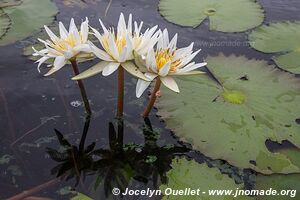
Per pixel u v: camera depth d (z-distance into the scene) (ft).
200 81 7.88
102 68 6.12
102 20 9.63
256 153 6.49
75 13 9.89
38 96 7.42
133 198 5.82
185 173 6.17
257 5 10.40
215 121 7.00
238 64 8.35
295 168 6.30
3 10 9.49
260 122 7.03
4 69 7.89
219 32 9.60
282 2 10.95
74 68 6.81
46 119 7.01
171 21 9.82
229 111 7.22
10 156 6.32
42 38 8.71
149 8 10.37
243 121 7.03
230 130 6.84
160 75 6.14
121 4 10.48
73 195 5.78
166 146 6.72
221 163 6.43
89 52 6.35
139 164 6.42
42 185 5.90
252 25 9.73
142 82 6.19
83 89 7.06
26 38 8.73
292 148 6.68
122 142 6.77
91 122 7.08
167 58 6.27
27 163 6.25
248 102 7.43
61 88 7.65
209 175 6.12
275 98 7.54
